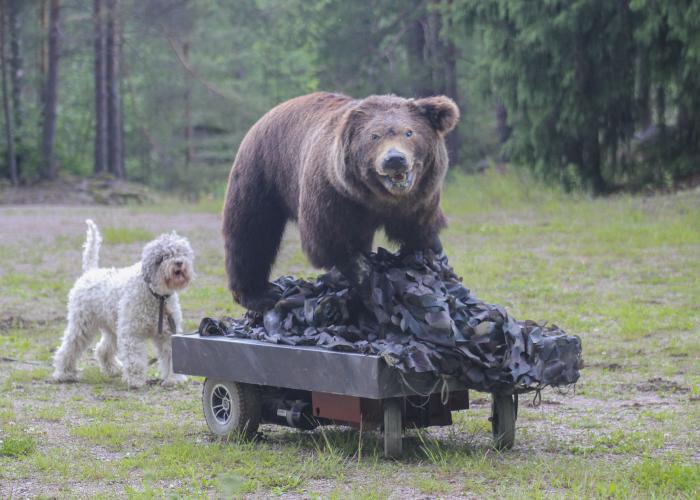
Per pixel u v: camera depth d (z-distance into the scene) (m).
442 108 7.86
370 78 40.34
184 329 14.84
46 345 14.08
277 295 9.30
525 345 7.72
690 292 16.48
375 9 41.97
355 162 7.73
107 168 49.44
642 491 6.92
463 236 23.50
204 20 51.59
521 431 8.94
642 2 25.03
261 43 55.59
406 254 8.48
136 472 7.70
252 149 9.37
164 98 51.50
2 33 43.62
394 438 7.82
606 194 28.83
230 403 8.69
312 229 8.17
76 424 9.52
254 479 7.38
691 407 9.80
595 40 26.83
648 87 27.84
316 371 7.80
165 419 9.80
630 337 13.48
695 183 27.22
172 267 11.11
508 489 7.02
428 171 7.91
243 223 9.38
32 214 31.98
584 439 8.65
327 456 8.00
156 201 42.34
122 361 11.46
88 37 45.16
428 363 7.33
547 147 28.89
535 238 22.62
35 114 49.44
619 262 19.42
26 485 7.35
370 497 6.79
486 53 30.00
